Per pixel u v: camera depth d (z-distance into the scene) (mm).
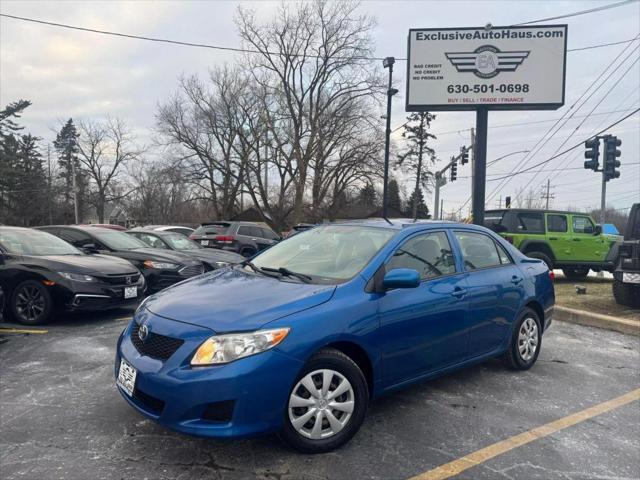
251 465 3074
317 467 3076
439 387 4617
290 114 35969
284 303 3258
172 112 39188
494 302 4660
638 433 3756
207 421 2904
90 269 6938
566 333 7059
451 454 3324
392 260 3898
